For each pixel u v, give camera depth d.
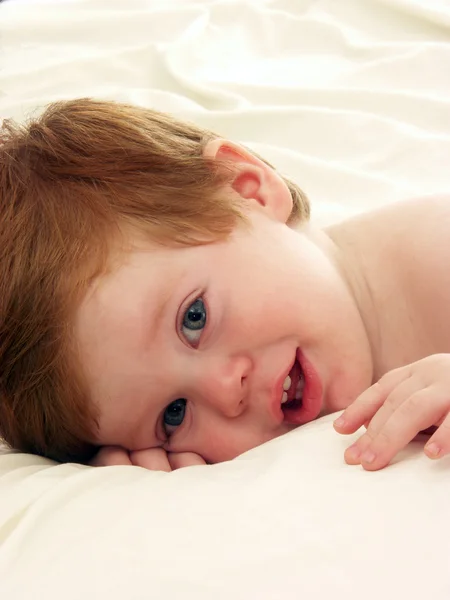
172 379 0.74
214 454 0.78
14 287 0.75
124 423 0.76
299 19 1.69
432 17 1.58
